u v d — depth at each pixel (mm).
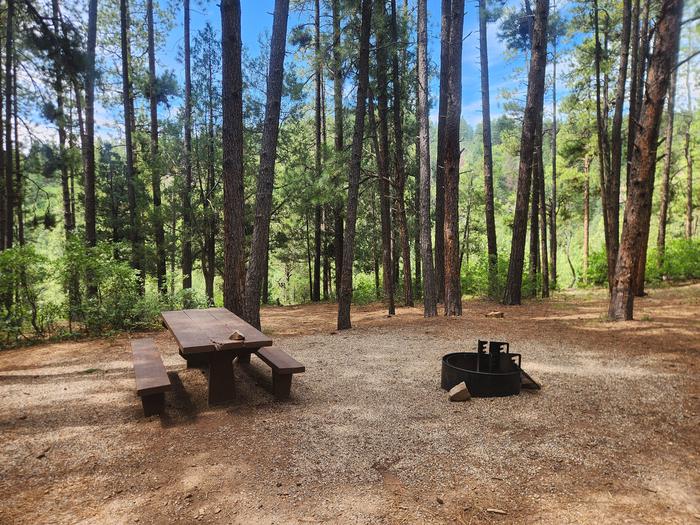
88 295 8703
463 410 4148
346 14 10000
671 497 2740
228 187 7617
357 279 27219
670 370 5230
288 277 31516
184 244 16938
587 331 7629
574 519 2520
